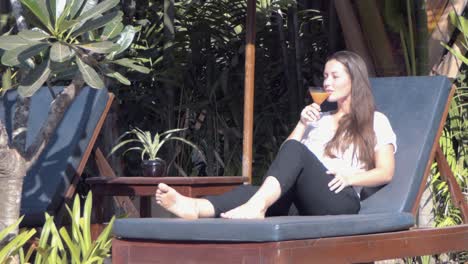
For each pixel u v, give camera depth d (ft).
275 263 10.44
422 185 14.29
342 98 14.44
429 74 18.95
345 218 11.80
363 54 19.02
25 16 12.01
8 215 12.73
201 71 23.31
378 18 18.65
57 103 12.92
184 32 22.70
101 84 11.56
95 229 15.53
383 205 13.80
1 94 17.78
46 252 12.65
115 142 20.56
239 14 22.48
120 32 13.38
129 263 11.55
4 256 12.20
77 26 12.17
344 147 14.17
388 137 14.11
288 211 13.60
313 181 13.07
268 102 23.17
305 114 14.47
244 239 10.64
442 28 18.98
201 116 22.58
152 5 22.77
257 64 22.97
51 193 14.99
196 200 12.84
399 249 12.63
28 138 16.20
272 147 22.49
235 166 22.24
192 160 22.81
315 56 23.31
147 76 21.75
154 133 22.77
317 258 11.05
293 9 22.53
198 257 10.97
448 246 13.78
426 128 14.66
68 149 15.55
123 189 15.71
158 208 21.27
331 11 22.20
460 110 20.07
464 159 20.03
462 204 15.19
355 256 11.73
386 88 15.70
